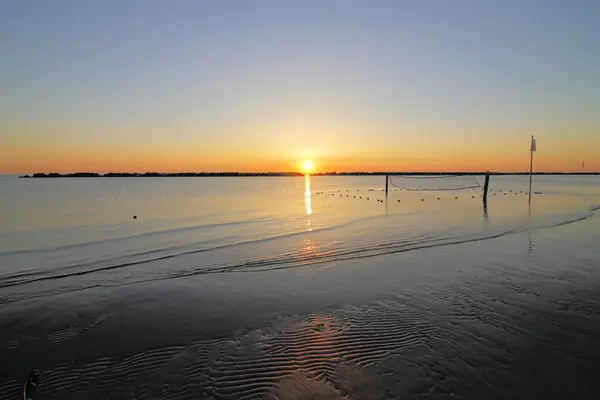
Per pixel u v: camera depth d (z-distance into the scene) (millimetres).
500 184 72500
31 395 4574
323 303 7402
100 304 7477
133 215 22422
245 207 27547
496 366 4965
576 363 5008
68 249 12773
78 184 87125
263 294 7992
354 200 34188
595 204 26297
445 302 7293
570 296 7496
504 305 7070
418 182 84250
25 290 8414
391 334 5957
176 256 11594
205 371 5016
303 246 12750
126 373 5020
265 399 4398
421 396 4375
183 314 6938
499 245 12367
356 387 4574
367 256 11188
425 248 12117
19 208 26875
